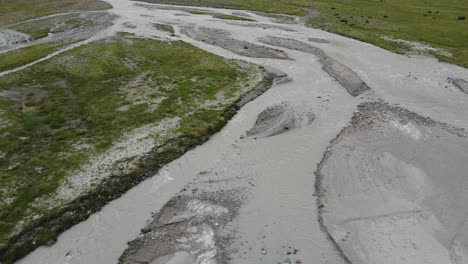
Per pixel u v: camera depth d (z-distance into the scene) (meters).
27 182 27.09
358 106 36.50
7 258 21.64
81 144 31.59
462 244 21.03
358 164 27.91
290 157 29.56
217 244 22.00
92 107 37.78
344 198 24.97
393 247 21.19
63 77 45.47
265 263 20.67
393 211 23.56
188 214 24.39
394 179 26.17
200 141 32.12
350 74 42.38
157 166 29.12
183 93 40.25
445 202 23.94
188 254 21.41
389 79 41.78
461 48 48.50
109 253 21.92
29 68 48.19
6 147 31.12
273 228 22.95
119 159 29.45
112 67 48.03
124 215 24.64
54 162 29.27
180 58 50.66
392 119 33.66
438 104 36.16
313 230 22.69
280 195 25.61
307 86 41.00
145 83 43.41
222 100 38.31
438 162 27.56
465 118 33.62
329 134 32.19
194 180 27.66
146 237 22.83
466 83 39.59
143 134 32.72
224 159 29.88
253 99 38.91
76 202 25.17
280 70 44.97
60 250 22.27
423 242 21.33
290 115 34.97
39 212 24.31
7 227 23.19
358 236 22.05
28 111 37.09
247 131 33.56
